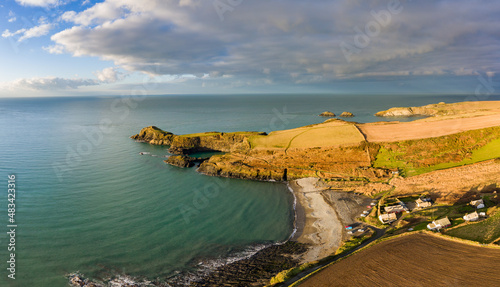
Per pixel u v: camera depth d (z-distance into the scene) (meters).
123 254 46.59
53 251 46.09
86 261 44.12
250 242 51.81
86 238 50.56
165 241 51.19
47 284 38.53
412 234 46.78
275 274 41.31
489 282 33.28
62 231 52.38
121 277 40.88
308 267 41.56
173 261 45.28
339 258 42.94
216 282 40.00
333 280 36.78
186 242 51.25
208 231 55.44
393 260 39.97
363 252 43.03
